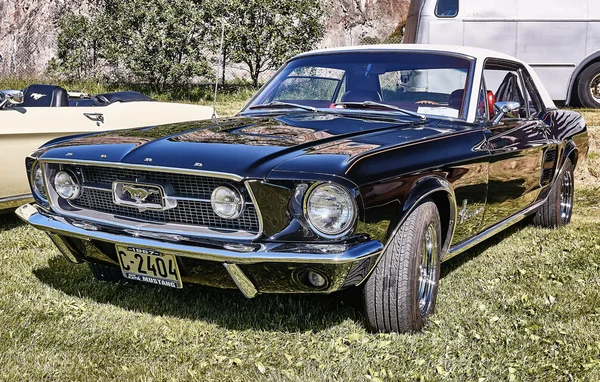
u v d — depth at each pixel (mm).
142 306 3695
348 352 3074
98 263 3559
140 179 3252
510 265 4547
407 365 2988
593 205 6668
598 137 9383
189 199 3123
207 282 3152
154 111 6480
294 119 3879
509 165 4223
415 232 3193
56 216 3523
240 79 19891
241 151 3092
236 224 3049
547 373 2916
